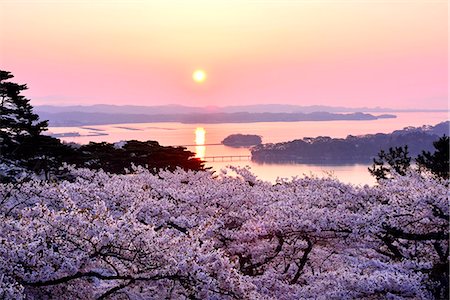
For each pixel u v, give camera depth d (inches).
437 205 599.2
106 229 416.5
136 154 1920.5
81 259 412.5
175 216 735.1
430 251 671.1
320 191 790.5
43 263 400.5
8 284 362.3
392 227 619.8
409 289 485.7
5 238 403.9
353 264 562.6
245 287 457.7
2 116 1480.1
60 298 437.7
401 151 1360.7
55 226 417.4
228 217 767.7
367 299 503.5
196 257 442.9
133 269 430.6
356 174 3939.5
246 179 997.8
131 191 746.2
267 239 713.6
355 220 636.7
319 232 638.5
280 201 740.7
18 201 628.4
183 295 449.7
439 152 1229.1
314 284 564.4
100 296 434.0
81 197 668.7
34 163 1540.4
